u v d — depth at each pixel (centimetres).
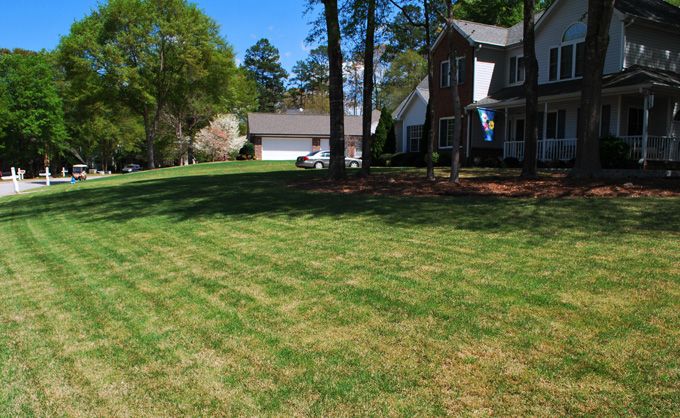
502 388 293
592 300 412
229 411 291
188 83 4322
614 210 817
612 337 345
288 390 308
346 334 379
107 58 3831
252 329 401
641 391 281
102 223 985
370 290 471
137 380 333
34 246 805
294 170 2270
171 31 3947
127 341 396
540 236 648
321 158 2822
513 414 268
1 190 2638
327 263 573
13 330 433
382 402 288
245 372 334
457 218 801
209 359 356
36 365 362
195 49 4094
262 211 981
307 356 349
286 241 702
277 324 407
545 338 350
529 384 295
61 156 6328
